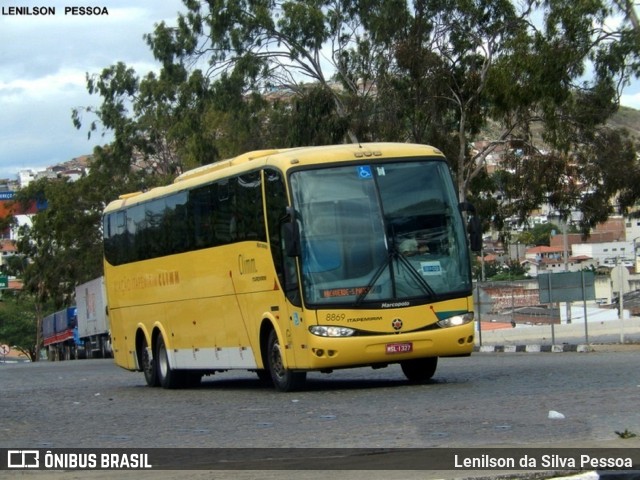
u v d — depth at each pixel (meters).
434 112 43.69
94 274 74.69
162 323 23.56
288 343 17.73
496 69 40.03
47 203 76.44
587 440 10.24
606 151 45.78
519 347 34.56
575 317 53.88
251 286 19.00
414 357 17.31
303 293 17.00
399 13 43.38
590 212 46.84
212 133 52.47
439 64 42.81
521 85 39.53
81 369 42.81
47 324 89.75
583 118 43.62
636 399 14.15
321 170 17.41
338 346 16.89
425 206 17.62
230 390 21.30
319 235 17.14
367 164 17.56
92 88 63.94
